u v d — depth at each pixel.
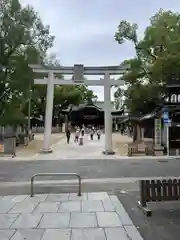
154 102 33.19
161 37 28.36
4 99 32.22
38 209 8.12
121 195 10.05
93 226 6.68
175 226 6.78
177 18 28.92
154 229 6.58
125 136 54.91
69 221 7.03
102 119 80.62
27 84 31.28
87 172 15.95
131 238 5.97
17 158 22.30
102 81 26.67
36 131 66.56
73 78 26.58
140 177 14.37
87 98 83.88
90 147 30.70
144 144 26.50
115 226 6.69
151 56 31.06
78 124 80.25
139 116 37.28
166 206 8.45
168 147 24.47
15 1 31.00
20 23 31.67
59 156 23.61
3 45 30.64
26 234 6.17
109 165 18.69
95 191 10.87
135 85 32.25
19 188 11.51
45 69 26.56
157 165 18.59
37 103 52.25
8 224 6.81
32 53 31.30
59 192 10.64
